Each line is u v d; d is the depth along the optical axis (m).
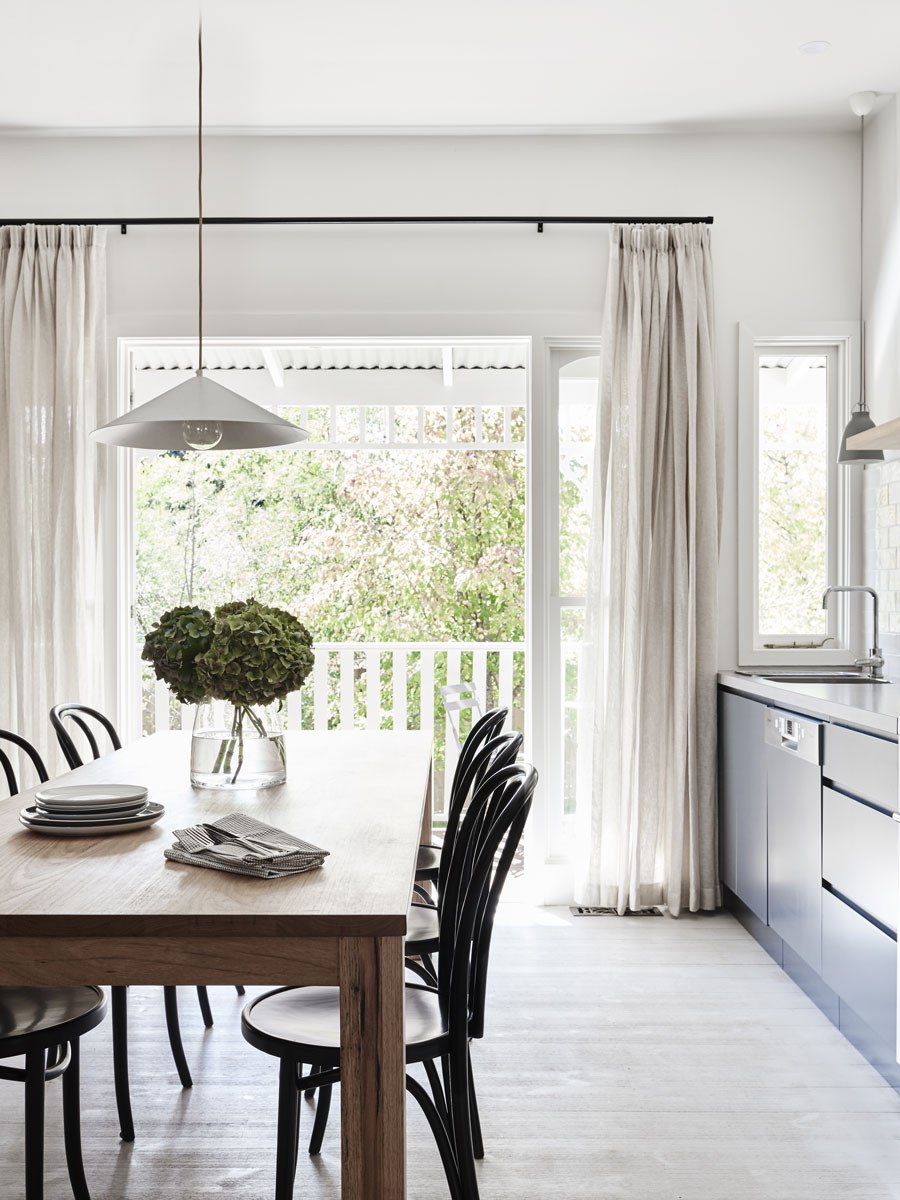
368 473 8.86
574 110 4.08
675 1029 3.01
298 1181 2.24
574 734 4.46
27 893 1.65
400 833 2.07
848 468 4.34
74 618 4.18
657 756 4.16
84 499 4.21
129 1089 2.55
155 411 2.56
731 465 4.32
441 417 8.89
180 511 8.87
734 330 4.31
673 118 4.16
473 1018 1.97
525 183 4.30
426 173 4.30
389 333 4.29
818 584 4.43
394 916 1.51
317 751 3.12
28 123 4.15
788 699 3.31
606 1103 2.56
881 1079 2.69
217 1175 2.24
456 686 4.35
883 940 2.59
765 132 4.31
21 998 2.00
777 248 4.32
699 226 4.21
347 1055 1.53
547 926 4.00
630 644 4.12
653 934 3.90
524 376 6.07
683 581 4.12
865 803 2.73
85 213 4.30
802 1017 3.10
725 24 3.44
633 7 3.33
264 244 4.29
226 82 3.81
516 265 4.30
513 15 3.36
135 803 2.17
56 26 3.39
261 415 2.66
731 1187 2.19
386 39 3.51
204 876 1.76
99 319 4.23
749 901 3.78
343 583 8.82
